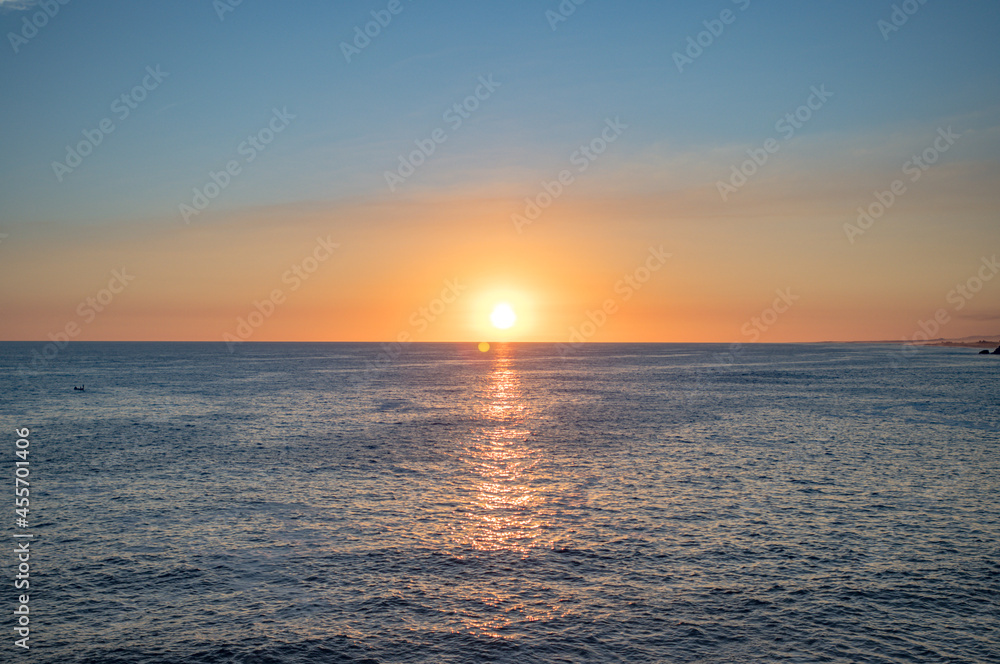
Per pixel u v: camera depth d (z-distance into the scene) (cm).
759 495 2812
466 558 2031
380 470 3338
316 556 2047
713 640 1504
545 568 1947
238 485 2991
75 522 2400
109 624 1583
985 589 1791
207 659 1424
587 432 4700
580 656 1434
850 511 2558
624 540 2206
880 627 1569
